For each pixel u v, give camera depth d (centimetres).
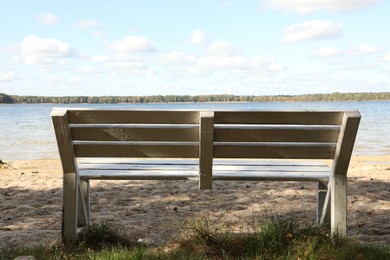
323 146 416
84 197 480
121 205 723
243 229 534
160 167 457
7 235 502
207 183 420
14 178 1041
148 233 522
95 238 447
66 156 418
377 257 378
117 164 471
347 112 395
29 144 2675
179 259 382
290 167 462
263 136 409
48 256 404
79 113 407
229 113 398
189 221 473
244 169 449
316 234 418
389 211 652
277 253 391
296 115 400
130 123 408
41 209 707
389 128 3991
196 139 412
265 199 750
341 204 416
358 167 1209
